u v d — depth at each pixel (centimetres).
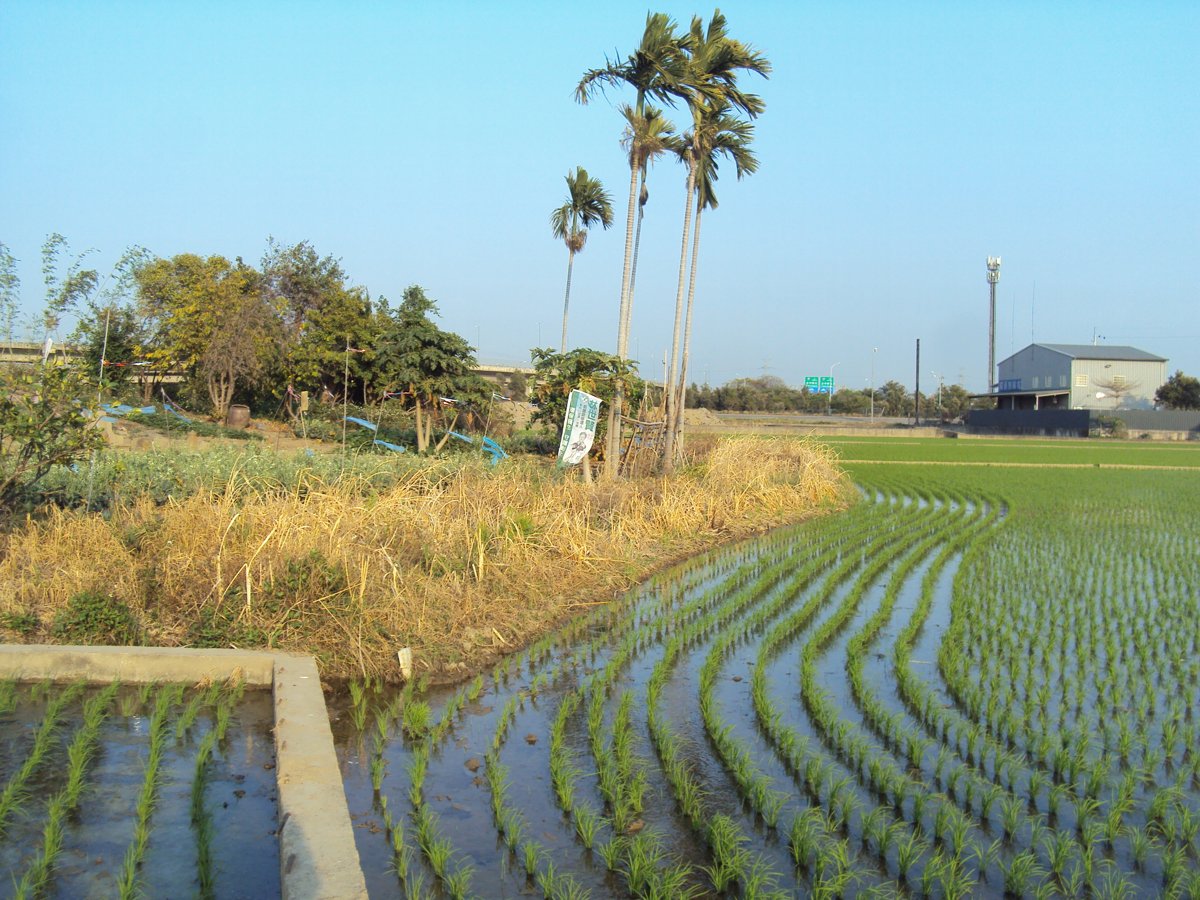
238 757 695
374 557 1061
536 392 2066
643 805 665
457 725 811
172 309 3397
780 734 784
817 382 11069
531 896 543
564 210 3325
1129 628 1203
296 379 3734
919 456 4969
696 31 2402
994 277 9238
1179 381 8350
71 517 1151
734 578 1452
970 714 855
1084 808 643
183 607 952
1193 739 796
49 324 1433
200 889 512
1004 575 1556
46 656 821
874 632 1173
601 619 1210
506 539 1269
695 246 2683
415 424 2962
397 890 542
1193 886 548
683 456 2575
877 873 582
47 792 625
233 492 1208
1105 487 3234
